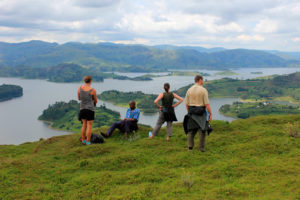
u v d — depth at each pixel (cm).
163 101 1273
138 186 795
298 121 1638
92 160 1029
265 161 966
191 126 1059
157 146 1225
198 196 705
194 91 1034
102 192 775
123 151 1170
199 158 1031
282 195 659
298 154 1004
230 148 1142
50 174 925
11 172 925
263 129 1476
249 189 730
